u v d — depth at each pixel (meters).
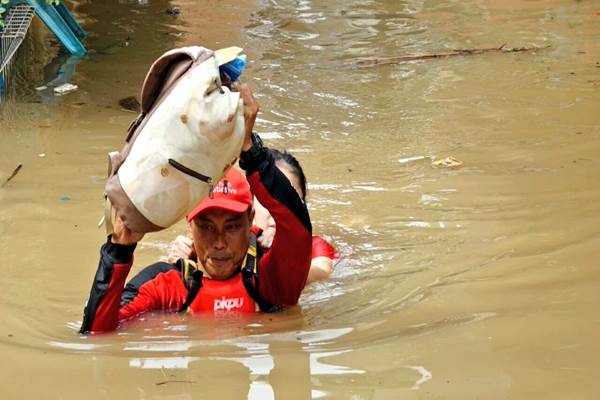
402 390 5.78
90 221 9.89
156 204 6.34
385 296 7.74
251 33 18.84
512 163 11.45
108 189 6.43
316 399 5.75
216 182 6.39
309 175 11.34
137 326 7.22
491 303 7.28
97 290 6.93
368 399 5.69
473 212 9.91
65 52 17.09
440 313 7.17
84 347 6.74
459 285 7.78
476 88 14.89
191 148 6.18
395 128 13.10
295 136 12.84
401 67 16.31
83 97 14.52
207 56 6.22
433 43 17.95
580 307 7.02
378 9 20.84
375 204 10.35
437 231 9.44
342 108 14.06
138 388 5.99
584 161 11.32
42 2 16.72
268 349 6.60
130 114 13.77
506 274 7.97
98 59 16.72
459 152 12.00
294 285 7.43
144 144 6.27
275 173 6.97
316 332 6.95
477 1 21.33
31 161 11.77
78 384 6.07
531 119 13.22
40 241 9.34
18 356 6.55
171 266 7.90
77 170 11.47
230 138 6.21
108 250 6.93
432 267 8.39
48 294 8.04
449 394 5.70
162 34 18.64
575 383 5.75
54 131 12.94
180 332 7.06
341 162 11.80
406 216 9.93
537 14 19.98
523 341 6.44
